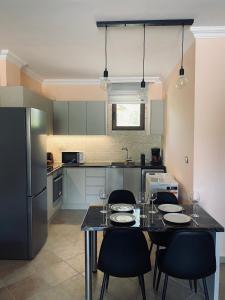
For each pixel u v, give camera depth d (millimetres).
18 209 2961
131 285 2543
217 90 2828
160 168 4828
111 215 2363
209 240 1916
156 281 2527
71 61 3936
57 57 3732
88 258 2182
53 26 2682
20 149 2908
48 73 4707
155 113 5051
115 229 1930
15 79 3824
